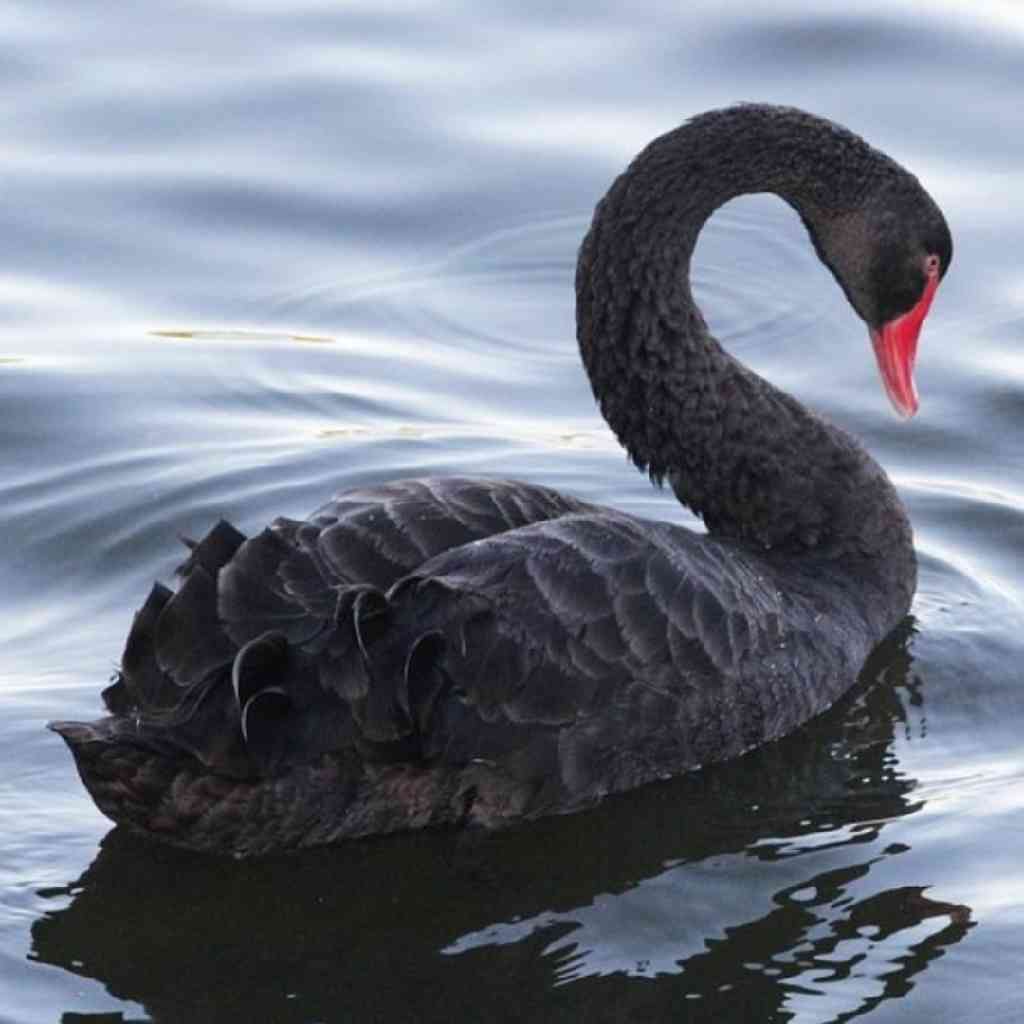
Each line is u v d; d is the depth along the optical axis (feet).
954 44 60.44
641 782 35.91
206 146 57.82
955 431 47.96
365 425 48.14
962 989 30.94
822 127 41.11
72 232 55.06
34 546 43.47
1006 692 38.99
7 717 37.68
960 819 35.09
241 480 45.44
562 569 34.68
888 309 42.04
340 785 32.83
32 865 34.04
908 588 41.04
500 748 33.96
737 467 40.63
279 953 32.30
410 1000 31.19
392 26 62.08
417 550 34.42
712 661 35.94
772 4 61.93
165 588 33.14
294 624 32.81
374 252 54.90
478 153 57.47
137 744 31.91
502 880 33.83
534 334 52.13
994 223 54.34
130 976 31.73
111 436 47.26
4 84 59.57
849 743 37.52
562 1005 31.01
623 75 59.77
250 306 52.75
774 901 33.22
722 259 55.31
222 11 62.69
